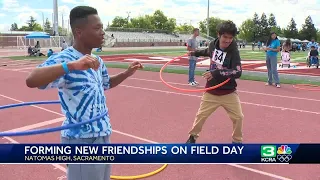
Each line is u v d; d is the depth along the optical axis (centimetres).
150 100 951
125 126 682
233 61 484
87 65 223
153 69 1783
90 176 263
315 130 651
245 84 1252
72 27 254
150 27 10994
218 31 480
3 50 4406
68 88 245
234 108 509
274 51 1154
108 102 922
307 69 1914
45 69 217
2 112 794
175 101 937
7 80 1362
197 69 1833
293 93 1056
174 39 8438
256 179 436
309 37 13250
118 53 3656
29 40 4897
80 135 249
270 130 653
